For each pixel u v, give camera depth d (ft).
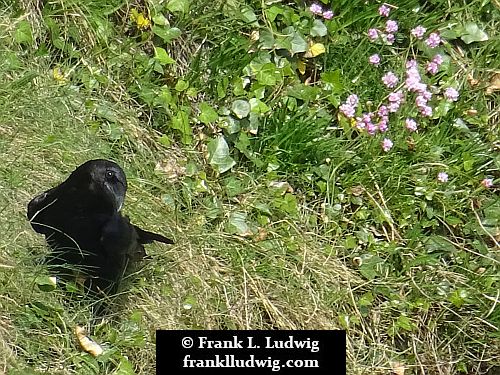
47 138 5.88
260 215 6.12
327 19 6.70
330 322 5.88
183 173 6.14
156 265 5.68
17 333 5.06
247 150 6.33
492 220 6.46
